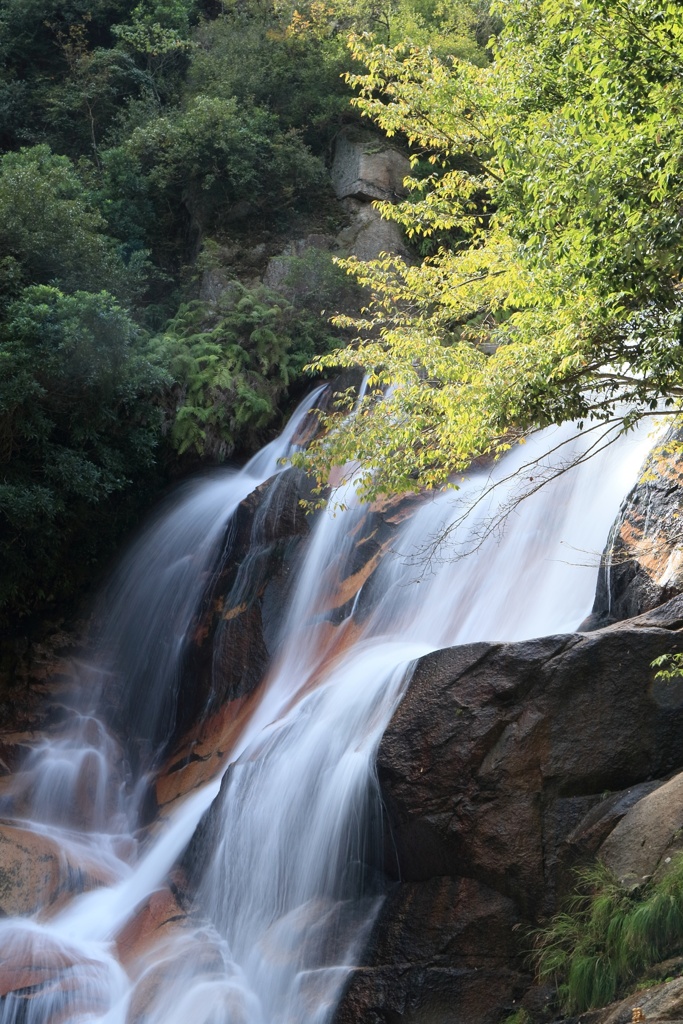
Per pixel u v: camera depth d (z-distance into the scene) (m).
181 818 14.95
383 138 27.58
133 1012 10.89
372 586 15.89
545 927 9.05
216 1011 10.31
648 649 9.78
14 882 13.50
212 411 22.02
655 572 11.48
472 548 14.91
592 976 8.11
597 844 9.16
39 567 20.44
